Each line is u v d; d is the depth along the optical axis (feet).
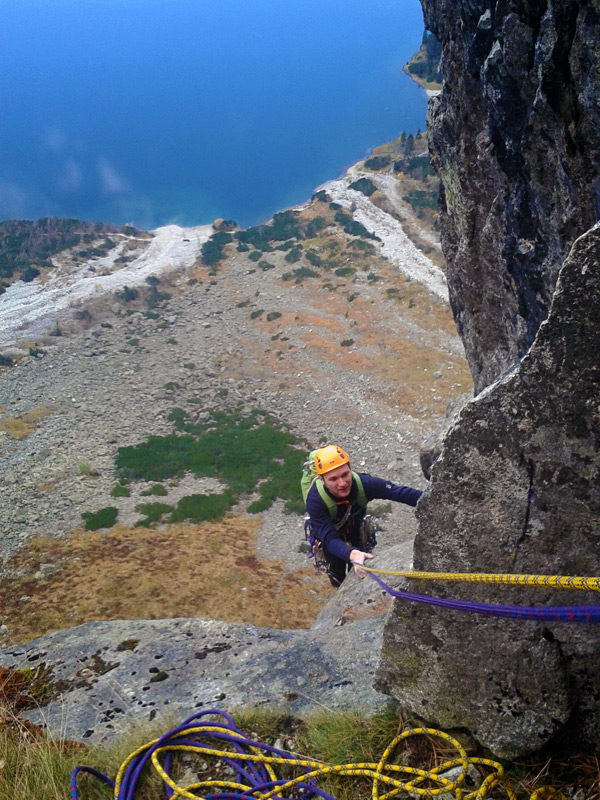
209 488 109.91
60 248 256.11
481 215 19.93
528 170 15.46
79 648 14.15
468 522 7.86
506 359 21.09
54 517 100.01
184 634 14.46
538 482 7.45
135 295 212.84
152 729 10.26
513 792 7.98
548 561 7.62
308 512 12.41
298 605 74.08
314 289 195.21
